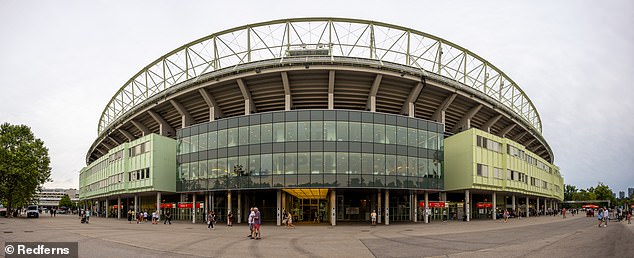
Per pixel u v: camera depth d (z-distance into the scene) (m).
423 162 45.84
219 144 45.62
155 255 17.05
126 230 32.78
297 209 51.19
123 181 55.00
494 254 17.03
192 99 51.97
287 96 47.38
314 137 42.00
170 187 52.03
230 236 26.83
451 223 44.72
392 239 24.36
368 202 50.56
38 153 67.19
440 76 50.25
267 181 42.22
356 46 48.22
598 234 27.02
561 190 100.19
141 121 61.41
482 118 58.94
